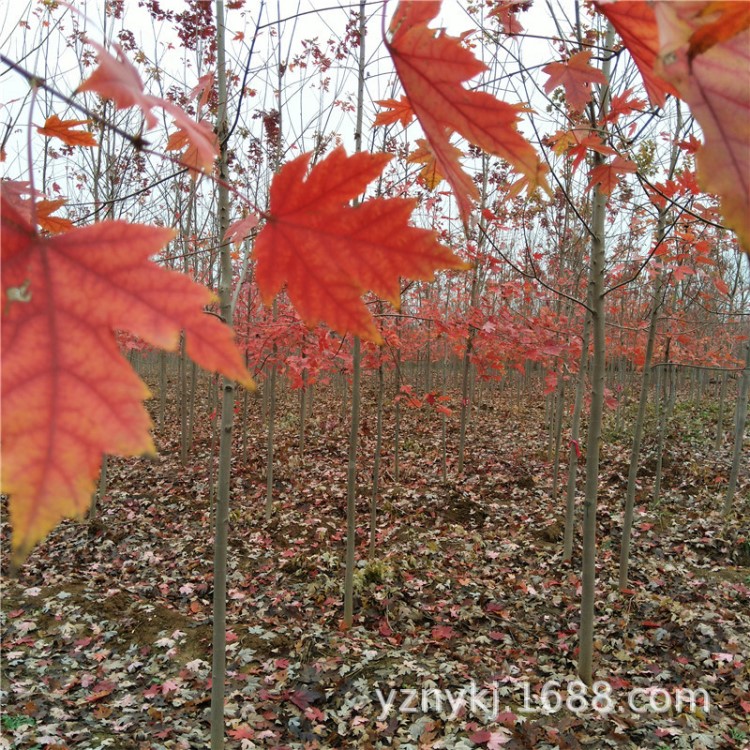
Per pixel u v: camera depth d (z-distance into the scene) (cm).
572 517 612
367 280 74
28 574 557
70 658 421
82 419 49
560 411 783
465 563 609
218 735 279
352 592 477
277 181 72
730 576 582
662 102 70
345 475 892
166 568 590
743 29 44
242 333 655
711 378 1712
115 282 53
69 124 103
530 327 628
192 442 1038
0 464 47
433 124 77
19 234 53
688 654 436
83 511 47
